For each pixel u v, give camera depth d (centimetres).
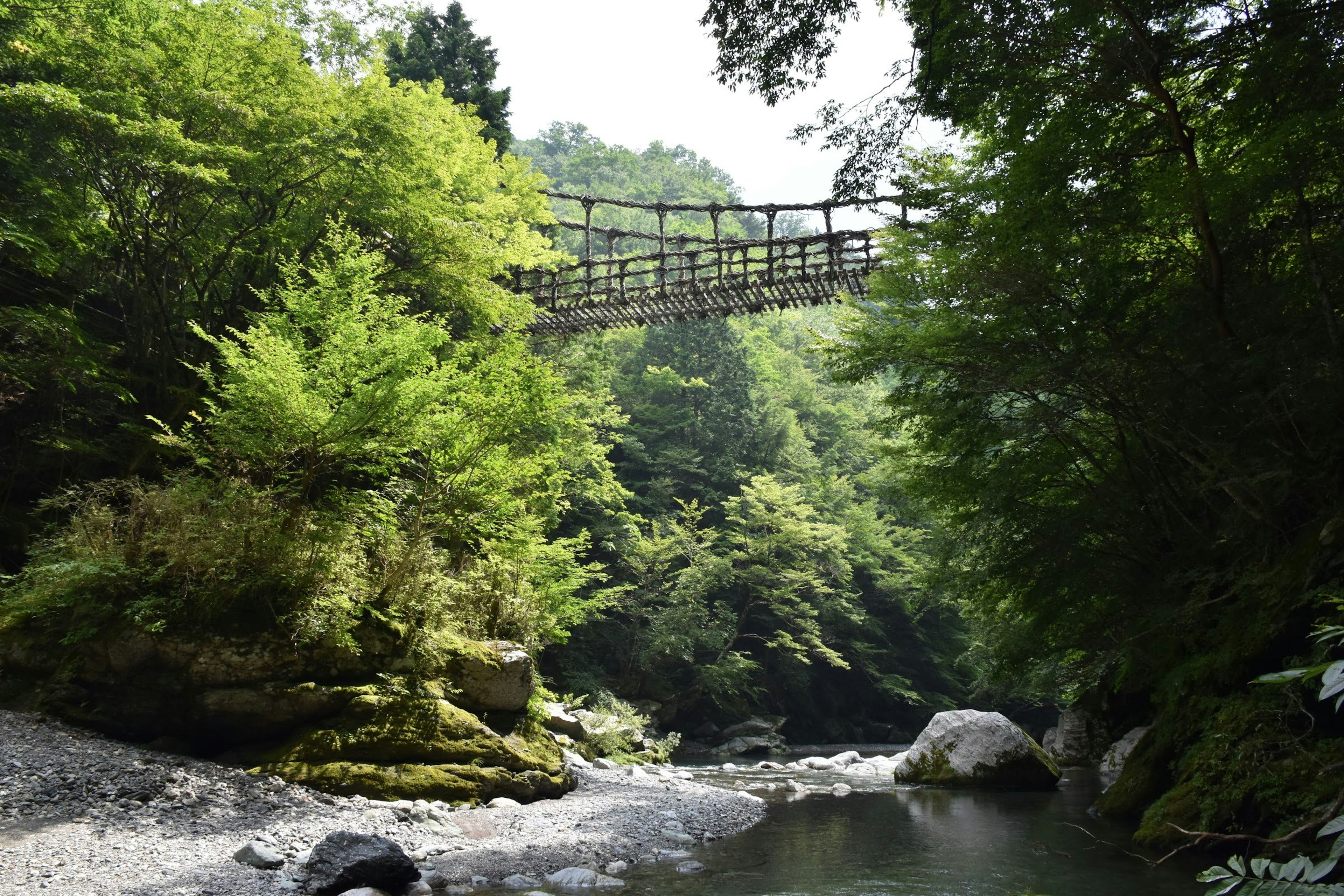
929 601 1534
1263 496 901
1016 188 948
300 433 1003
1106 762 1512
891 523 3828
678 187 8475
